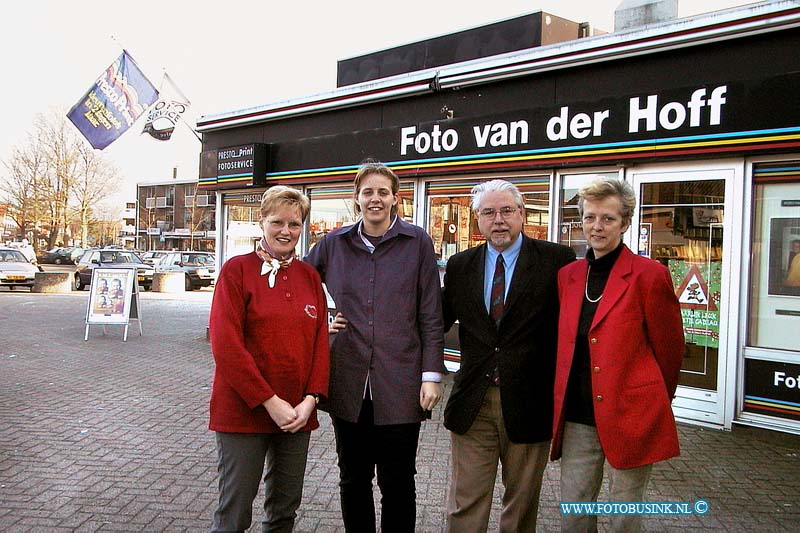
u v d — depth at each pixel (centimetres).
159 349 1012
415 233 320
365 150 834
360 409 310
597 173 657
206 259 2659
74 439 538
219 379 287
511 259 312
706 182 595
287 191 299
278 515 303
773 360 560
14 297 1909
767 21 539
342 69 1035
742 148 549
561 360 288
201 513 395
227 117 1022
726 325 581
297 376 288
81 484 438
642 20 736
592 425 279
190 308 1683
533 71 684
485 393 305
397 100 818
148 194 7231
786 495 437
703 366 599
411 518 316
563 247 317
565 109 654
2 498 412
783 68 543
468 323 313
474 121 725
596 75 651
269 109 956
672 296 276
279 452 299
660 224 623
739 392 578
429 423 601
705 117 567
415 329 315
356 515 320
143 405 655
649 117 599
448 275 328
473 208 321
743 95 546
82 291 2277
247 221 1026
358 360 310
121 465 477
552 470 482
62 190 4725
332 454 507
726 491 443
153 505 405
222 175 1018
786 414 554
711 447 537
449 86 756
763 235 570
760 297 575
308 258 339
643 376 272
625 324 272
